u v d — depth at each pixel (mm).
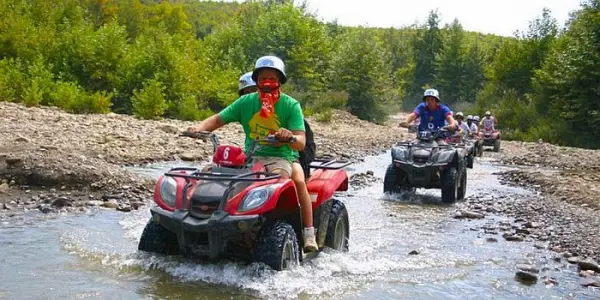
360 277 5383
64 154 9703
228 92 31547
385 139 26203
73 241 6059
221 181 5156
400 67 82438
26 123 15344
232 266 5199
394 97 43250
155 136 16328
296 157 5758
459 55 74938
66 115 19016
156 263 5309
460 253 6551
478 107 44531
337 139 23391
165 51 27469
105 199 8367
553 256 6570
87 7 54969
